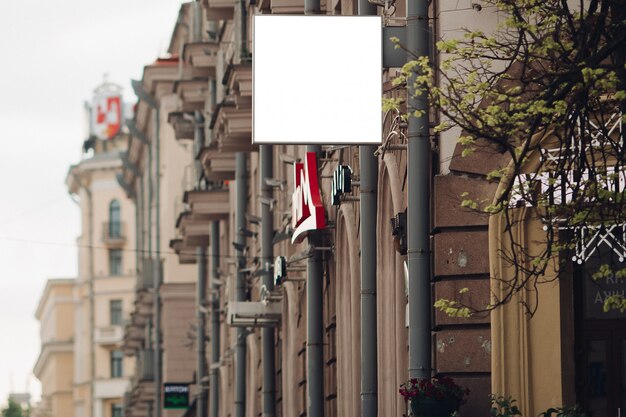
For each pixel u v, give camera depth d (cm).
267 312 4466
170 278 9294
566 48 1670
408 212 2259
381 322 2798
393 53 2156
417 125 2252
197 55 6569
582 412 2114
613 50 1634
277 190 4609
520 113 1647
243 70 4438
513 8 1691
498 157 2266
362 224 2828
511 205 1828
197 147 7050
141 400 9350
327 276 3478
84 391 15075
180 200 9325
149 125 10031
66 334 16638
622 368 2238
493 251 2242
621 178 1888
